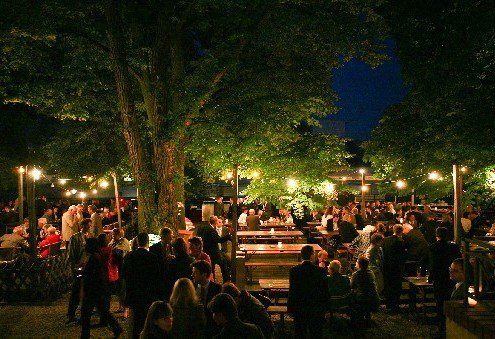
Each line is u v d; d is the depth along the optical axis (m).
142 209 14.52
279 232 20.19
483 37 11.70
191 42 21.33
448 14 12.95
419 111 15.51
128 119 14.27
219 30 16.16
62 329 10.65
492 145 12.06
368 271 10.12
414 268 14.14
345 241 17.84
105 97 21.22
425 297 11.10
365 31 15.09
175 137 14.41
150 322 5.69
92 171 24.41
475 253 6.40
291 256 16.19
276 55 16.41
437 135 13.61
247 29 14.70
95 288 9.59
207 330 6.91
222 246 16.28
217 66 14.48
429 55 13.85
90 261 9.65
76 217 18.64
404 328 10.64
